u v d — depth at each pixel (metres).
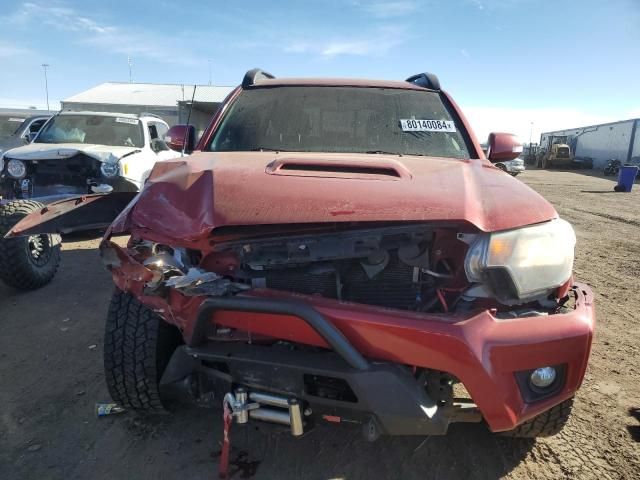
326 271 2.30
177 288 2.14
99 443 2.74
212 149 3.37
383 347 2.00
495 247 2.14
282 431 2.23
